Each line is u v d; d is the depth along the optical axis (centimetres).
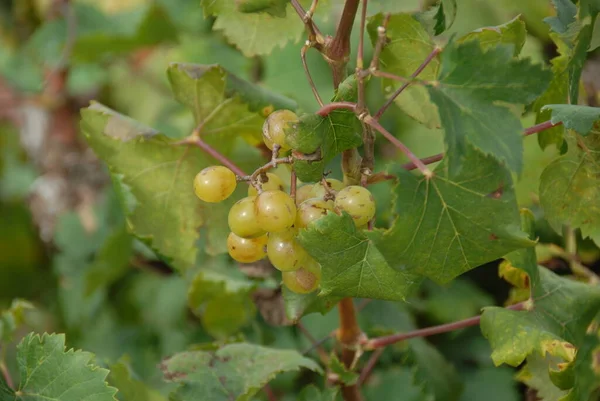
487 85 61
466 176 62
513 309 70
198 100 73
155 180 74
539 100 70
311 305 69
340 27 65
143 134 73
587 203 70
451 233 63
